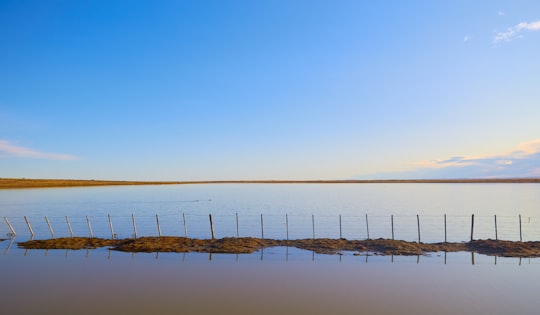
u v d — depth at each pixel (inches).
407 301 740.0
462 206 3038.9
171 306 708.0
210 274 925.8
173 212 2632.9
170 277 896.9
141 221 2100.1
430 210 2709.2
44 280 871.1
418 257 1109.7
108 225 1921.8
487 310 694.5
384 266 1007.0
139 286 828.6
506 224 1940.2
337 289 812.6
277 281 868.6
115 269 970.1
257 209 2847.0
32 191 5649.6
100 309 692.1
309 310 691.4
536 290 808.3
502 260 1071.6
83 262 1044.5
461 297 763.4
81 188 7175.2
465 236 1579.7
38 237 1535.4
